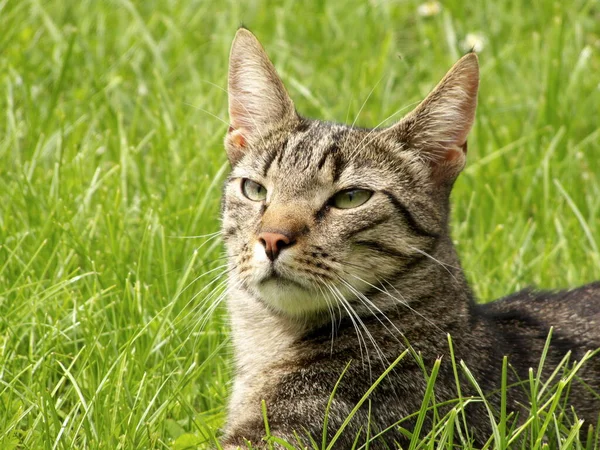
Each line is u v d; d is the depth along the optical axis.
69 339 8.29
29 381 7.79
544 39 13.72
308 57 13.73
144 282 9.10
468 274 9.54
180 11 14.20
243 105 7.98
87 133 11.53
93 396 7.32
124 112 12.42
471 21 14.38
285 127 7.78
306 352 7.21
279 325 7.45
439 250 7.31
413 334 7.10
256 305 7.57
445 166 7.48
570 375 6.71
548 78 12.22
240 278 7.29
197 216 9.75
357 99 12.54
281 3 14.71
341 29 14.12
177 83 13.09
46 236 9.35
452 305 7.22
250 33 7.85
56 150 11.18
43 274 8.86
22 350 8.43
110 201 10.11
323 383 6.95
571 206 10.22
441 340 7.09
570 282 9.70
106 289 8.55
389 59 13.48
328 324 7.27
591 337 7.71
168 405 7.54
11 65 12.41
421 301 7.17
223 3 14.65
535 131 11.77
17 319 8.32
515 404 7.10
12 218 9.64
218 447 6.57
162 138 11.17
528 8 14.67
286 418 6.80
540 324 7.78
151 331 8.41
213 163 10.74
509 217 10.58
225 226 7.64
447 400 6.90
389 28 14.27
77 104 12.10
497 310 8.03
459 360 7.04
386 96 12.55
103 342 8.44
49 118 11.55
